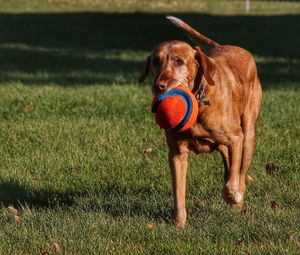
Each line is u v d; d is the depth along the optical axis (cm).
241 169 995
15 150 1262
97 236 812
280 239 798
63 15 5028
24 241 807
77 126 1434
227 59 961
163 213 925
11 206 963
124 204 974
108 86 1953
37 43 3475
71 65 2586
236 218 881
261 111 1589
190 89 837
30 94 1794
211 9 5528
